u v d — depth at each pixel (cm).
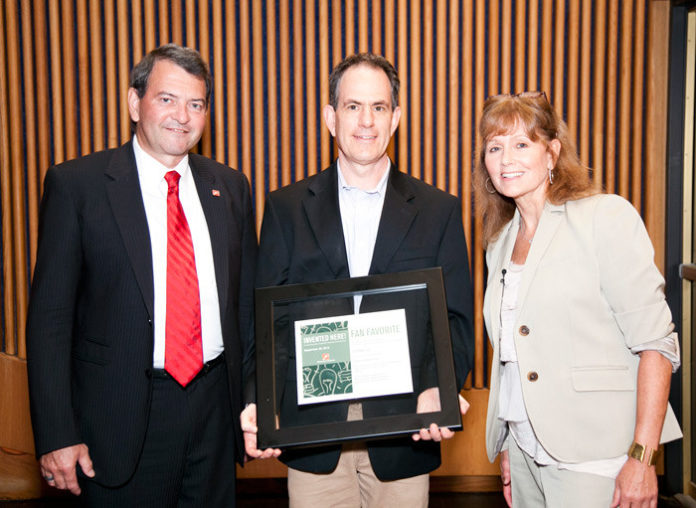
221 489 179
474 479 324
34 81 308
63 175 167
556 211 154
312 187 177
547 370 148
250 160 316
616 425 143
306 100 316
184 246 172
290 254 173
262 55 310
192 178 185
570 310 146
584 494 143
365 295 155
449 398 146
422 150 319
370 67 164
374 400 147
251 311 190
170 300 167
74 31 305
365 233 174
